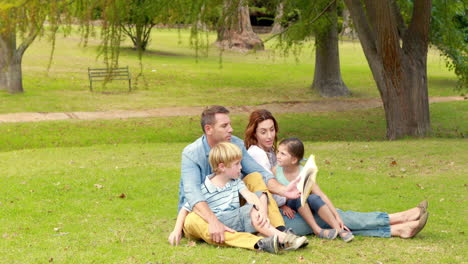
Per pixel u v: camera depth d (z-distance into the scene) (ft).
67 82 88.17
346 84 98.73
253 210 15.35
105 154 39.73
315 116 70.85
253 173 16.56
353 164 33.60
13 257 14.75
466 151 36.83
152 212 21.13
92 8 26.78
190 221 15.75
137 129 59.31
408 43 50.31
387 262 13.93
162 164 34.01
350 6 49.52
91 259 14.34
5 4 24.41
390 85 50.31
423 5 48.85
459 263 13.89
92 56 116.47
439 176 29.09
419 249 15.12
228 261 13.93
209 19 34.76
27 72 93.50
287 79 103.65
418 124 50.62
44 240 16.62
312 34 75.25
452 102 76.89
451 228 18.25
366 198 23.79
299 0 66.74
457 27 67.97
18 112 65.98
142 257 14.42
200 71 108.06
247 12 144.56
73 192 24.81
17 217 20.17
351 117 70.59
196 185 15.85
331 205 16.69
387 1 47.21
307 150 40.37
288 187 15.94
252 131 17.95
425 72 50.85
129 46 135.13
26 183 26.68
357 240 16.07
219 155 15.55
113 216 20.40
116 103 75.31
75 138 54.39
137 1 35.78
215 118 16.17
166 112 70.59
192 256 14.42
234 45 142.82
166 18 34.58
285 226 16.39
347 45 165.17
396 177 29.07
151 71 103.60
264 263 13.74
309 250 14.94
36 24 25.27
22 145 51.47
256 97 85.05
